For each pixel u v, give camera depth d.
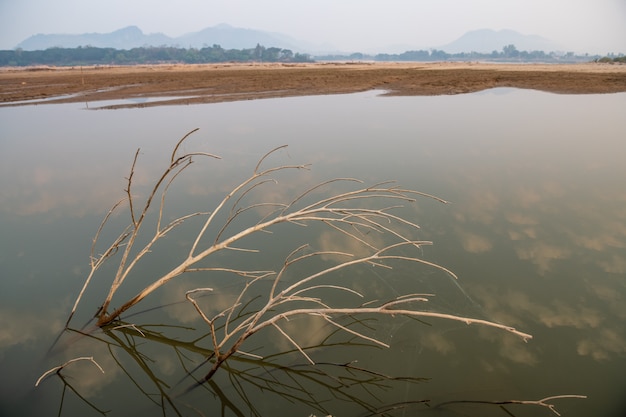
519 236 5.69
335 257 5.32
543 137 11.25
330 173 8.41
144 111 16.19
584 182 7.69
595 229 5.82
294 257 5.31
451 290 4.56
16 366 3.55
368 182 7.83
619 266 4.90
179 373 3.57
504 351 3.67
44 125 13.71
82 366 3.60
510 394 3.21
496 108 16.11
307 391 3.36
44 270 5.03
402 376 3.45
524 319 4.06
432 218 6.28
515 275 4.79
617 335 3.80
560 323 3.98
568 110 15.48
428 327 4.02
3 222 6.39
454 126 12.77
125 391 3.38
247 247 5.54
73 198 7.40
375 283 4.76
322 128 12.63
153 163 9.44
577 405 3.08
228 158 9.69
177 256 5.34
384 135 11.67
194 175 8.54
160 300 4.45
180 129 12.73
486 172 8.32
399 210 6.57
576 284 4.59
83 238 5.87
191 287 4.68
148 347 3.85
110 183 8.16
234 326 4.11
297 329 4.05
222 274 4.95
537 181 7.78
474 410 3.07
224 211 6.69
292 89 23.09
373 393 3.29
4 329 3.98
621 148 10.00
